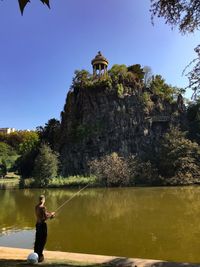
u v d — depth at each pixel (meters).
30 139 118.81
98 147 87.06
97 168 69.62
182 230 21.23
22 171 95.38
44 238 10.66
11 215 30.22
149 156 79.31
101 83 94.25
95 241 19.05
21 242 18.84
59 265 9.91
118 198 43.16
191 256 15.50
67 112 98.31
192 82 12.68
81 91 96.62
